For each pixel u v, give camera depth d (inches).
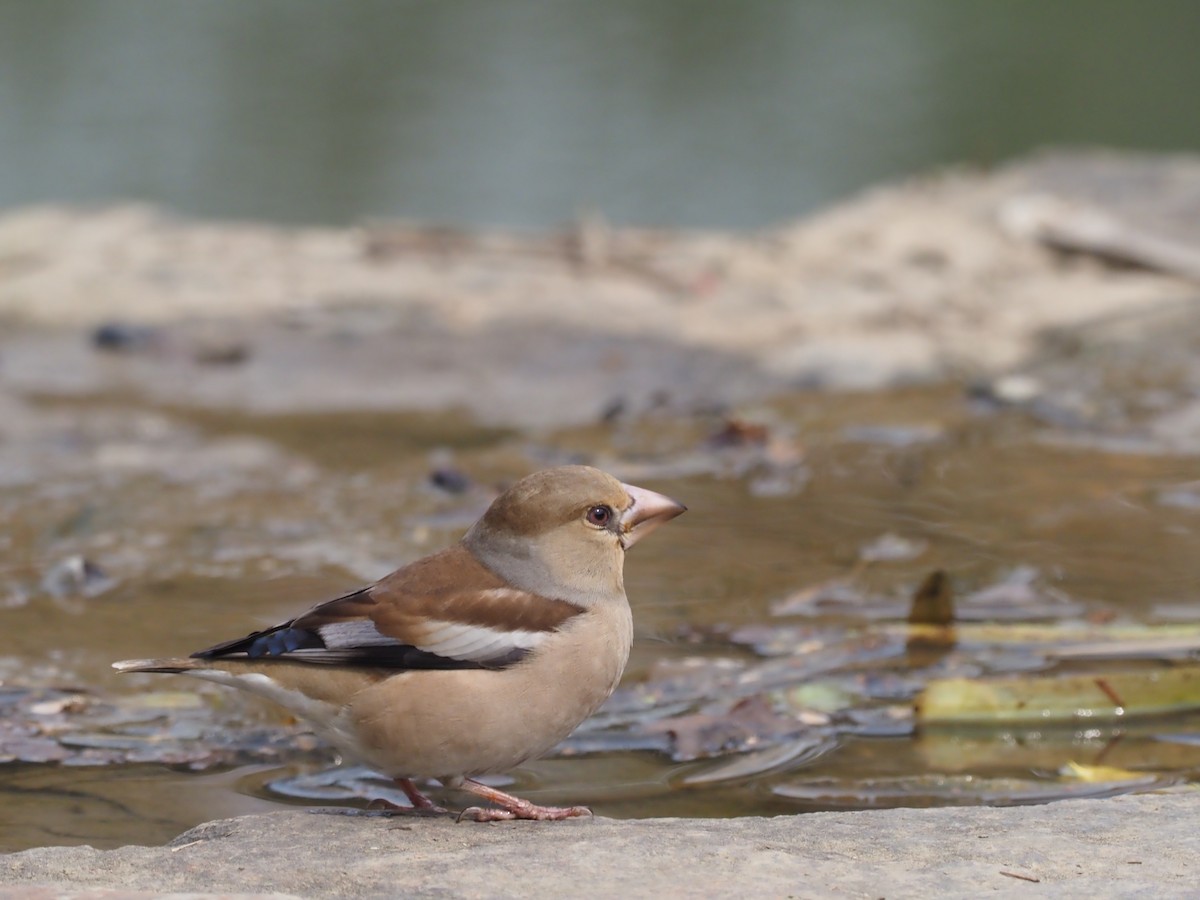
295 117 1134.4
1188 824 254.4
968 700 345.7
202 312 747.4
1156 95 1282.0
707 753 333.7
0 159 1035.3
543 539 290.0
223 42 1390.3
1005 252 794.8
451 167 1032.8
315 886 231.9
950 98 1249.4
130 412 629.3
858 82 1300.4
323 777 324.8
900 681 367.6
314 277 793.6
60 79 1231.5
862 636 391.9
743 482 534.3
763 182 1019.3
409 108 1167.0
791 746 335.6
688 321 724.0
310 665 277.9
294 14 1520.7
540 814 280.8
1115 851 240.5
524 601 285.1
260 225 919.7
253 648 278.5
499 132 1127.0
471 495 523.2
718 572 445.4
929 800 306.7
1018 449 553.9
